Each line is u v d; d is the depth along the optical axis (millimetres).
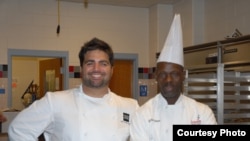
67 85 4703
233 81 2939
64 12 4719
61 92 1798
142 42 5105
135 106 1876
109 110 1763
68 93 1786
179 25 1732
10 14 4480
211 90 2977
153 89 5055
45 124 1703
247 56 2879
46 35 4637
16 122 1707
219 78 2855
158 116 1689
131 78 5164
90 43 1688
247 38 2885
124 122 1791
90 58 1658
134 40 5070
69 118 1691
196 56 3625
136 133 1678
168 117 1688
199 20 4414
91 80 1676
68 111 1706
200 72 3281
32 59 6836
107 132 1717
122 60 5133
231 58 3082
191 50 3715
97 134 1700
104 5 4914
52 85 5152
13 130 1698
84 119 1704
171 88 1638
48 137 1780
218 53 3240
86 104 1732
